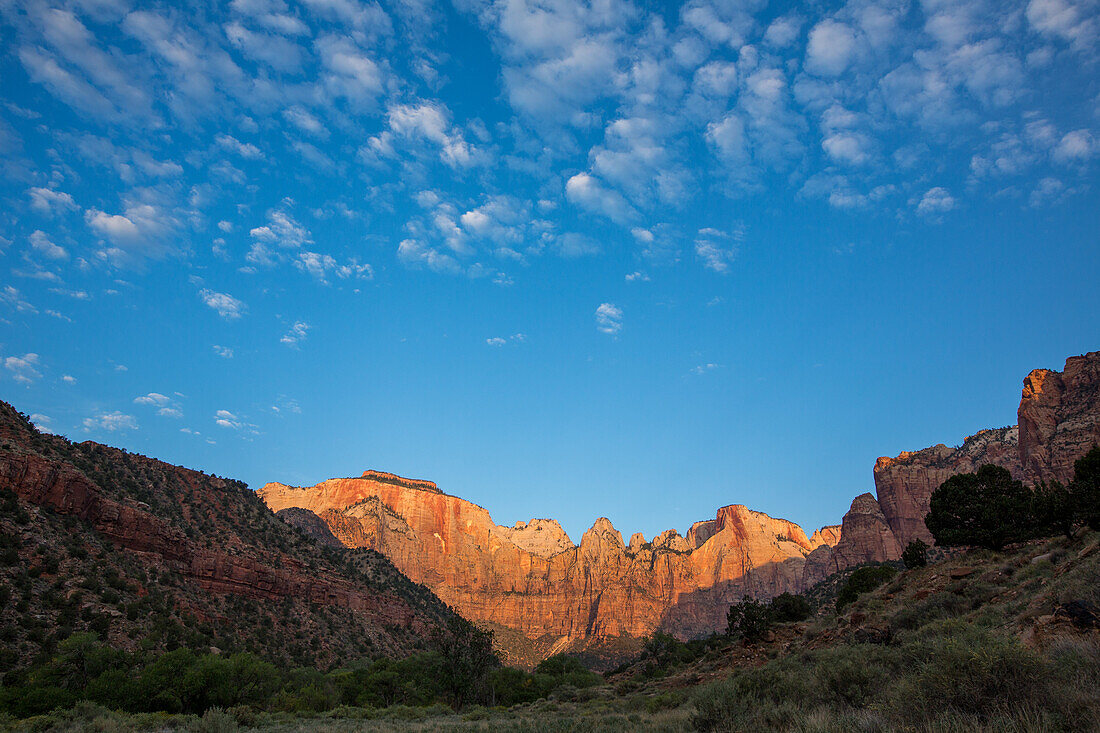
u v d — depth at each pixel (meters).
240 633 77.94
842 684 15.30
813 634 40.38
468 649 71.88
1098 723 8.44
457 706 67.75
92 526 71.38
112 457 91.62
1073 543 29.47
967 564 39.44
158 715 37.16
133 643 57.66
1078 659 10.80
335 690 64.50
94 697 41.22
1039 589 21.89
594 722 23.28
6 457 64.88
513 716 44.06
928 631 19.66
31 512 64.31
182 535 81.50
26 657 47.81
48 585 58.03
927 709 10.59
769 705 15.36
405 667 79.19
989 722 9.45
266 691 53.38
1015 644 10.90
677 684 45.25
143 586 68.44
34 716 34.44
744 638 48.84
